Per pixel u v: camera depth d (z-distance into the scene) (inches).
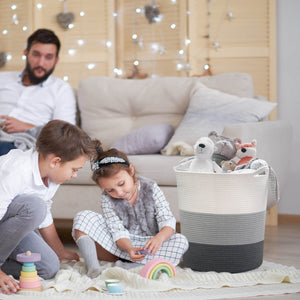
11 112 118.0
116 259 77.7
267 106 105.7
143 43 154.1
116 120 119.6
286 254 88.6
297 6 134.0
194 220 73.1
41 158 65.6
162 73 151.9
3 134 105.9
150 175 95.2
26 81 121.7
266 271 67.3
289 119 133.9
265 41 137.3
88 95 121.8
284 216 131.9
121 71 156.3
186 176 73.2
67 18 158.4
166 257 73.2
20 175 64.2
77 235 73.5
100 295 57.5
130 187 73.8
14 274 68.2
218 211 71.4
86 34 158.2
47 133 64.5
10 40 162.1
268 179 78.0
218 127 102.8
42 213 64.3
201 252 72.7
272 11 136.3
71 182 98.6
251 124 93.7
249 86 113.0
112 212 75.5
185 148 97.3
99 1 157.1
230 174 70.5
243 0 139.3
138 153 106.2
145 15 153.3
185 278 66.0
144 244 75.5
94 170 73.7
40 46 116.8
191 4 145.4
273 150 100.4
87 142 66.1
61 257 76.9
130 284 62.8
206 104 107.7
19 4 161.0
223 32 141.7
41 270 66.6
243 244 71.9
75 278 64.2
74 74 159.0
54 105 119.5
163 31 151.4
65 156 64.2
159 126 108.0
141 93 119.2
